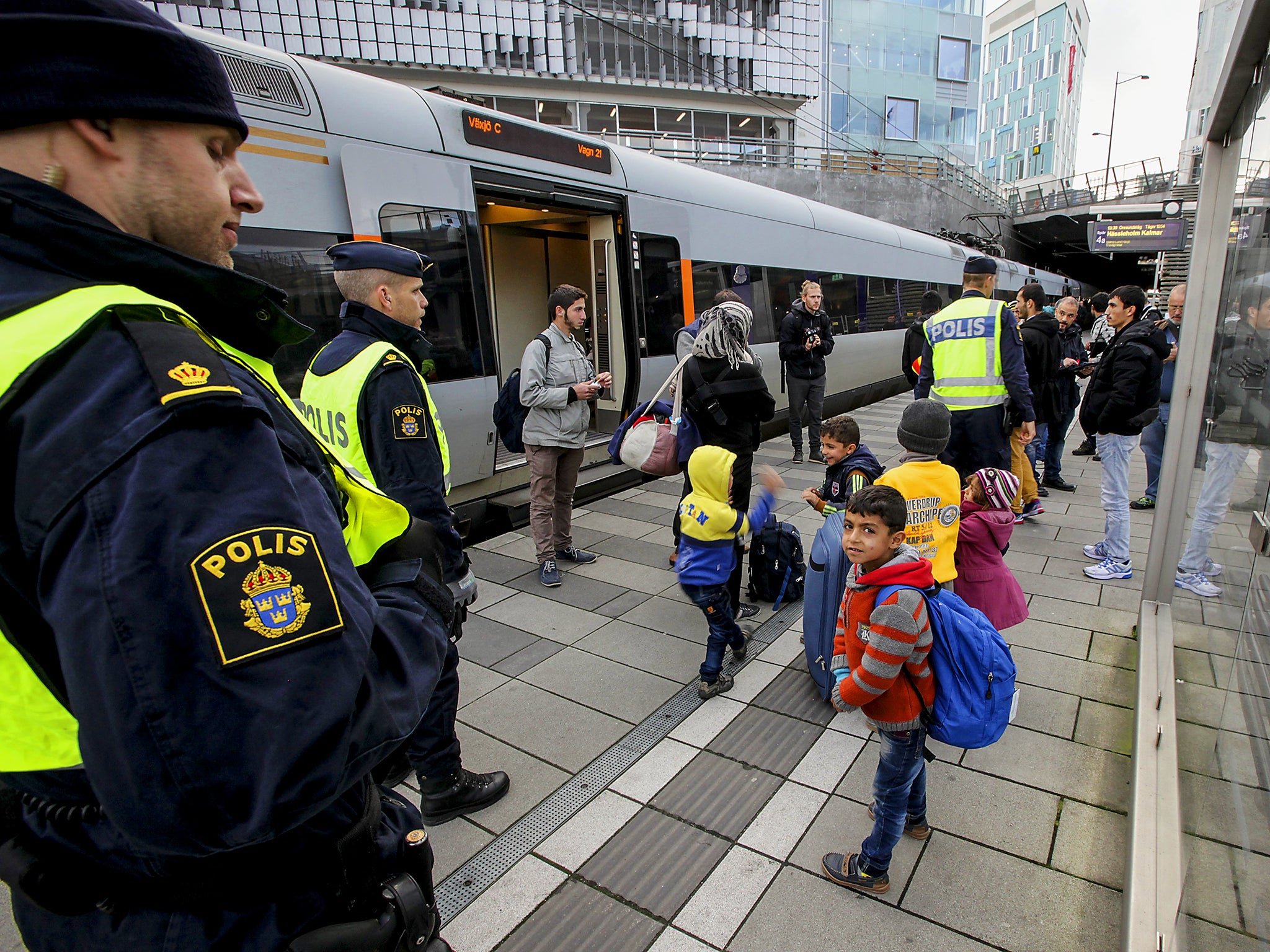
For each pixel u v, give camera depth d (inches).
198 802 24.2
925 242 490.0
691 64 1055.0
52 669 26.4
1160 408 219.3
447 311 178.4
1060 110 2469.2
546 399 159.6
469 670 129.6
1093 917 75.7
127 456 24.0
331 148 152.7
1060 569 175.6
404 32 892.0
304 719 25.4
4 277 26.2
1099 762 101.7
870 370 423.5
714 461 113.2
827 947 72.7
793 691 121.7
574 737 109.3
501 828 90.0
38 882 29.4
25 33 24.5
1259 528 58.9
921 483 100.9
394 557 37.9
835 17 1267.2
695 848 86.4
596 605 156.9
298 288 147.6
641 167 241.8
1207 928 57.1
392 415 78.4
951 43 1355.8
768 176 932.6
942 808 92.8
